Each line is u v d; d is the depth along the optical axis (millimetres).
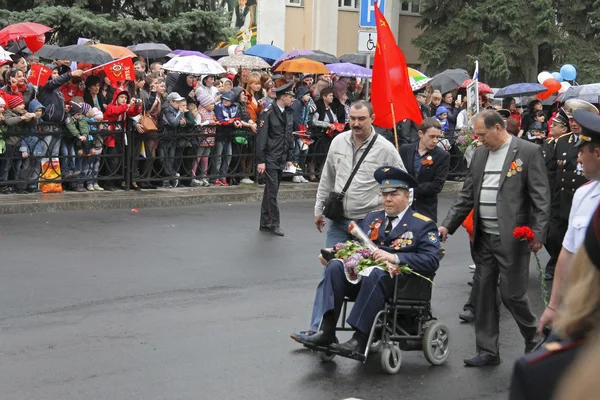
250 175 15266
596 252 1749
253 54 19484
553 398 1771
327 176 7242
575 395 1648
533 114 15852
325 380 5980
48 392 5516
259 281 8875
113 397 5465
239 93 14984
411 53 32812
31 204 12016
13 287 8125
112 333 6855
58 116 12680
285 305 7949
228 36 21562
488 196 6480
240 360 6312
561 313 1834
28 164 12680
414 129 14820
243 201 14219
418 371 6297
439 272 9867
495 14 27719
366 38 12570
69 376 5824
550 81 19062
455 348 6961
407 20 32562
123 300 7867
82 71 12719
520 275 6410
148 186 14039
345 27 30891
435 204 8523
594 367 1646
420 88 16047
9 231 10688
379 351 6609
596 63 28484
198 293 8258
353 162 7023
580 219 4820
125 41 20594
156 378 5848
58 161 12945
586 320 1767
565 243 4902
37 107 12484
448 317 7965
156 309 7617
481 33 28062
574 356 1808
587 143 4188
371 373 6188
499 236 6418
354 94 17875
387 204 6332
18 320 7113
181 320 7301
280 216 13047
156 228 11461
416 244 6219
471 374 6273
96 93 13375
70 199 12453
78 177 13195
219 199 13922
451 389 5922
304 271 9430
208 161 14766
